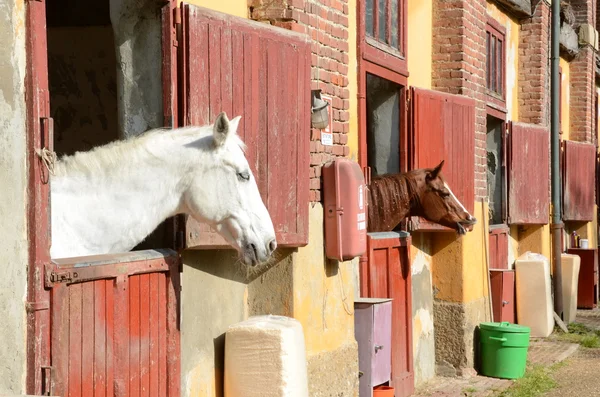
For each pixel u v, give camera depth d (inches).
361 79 326.0
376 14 346.9
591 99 764.0
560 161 645.9
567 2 754.2
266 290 259.3
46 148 162.4
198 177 203.3
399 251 360.2
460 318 401.7
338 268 289.4
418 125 365.4
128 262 191.3
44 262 163.0
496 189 521.0
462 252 402.3
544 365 441.4
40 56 161.5
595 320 617.9
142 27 215.0
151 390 201.3
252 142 231.8
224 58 222.2
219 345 240.8
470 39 421.7
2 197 153.9
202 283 233.8
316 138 273.7
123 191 196.5
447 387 382.0
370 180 334.0
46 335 163.6
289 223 246.8
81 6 318.0
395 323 350.9
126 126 217.6
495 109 499.5
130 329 192.9
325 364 274.4
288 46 246.4
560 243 587.8
